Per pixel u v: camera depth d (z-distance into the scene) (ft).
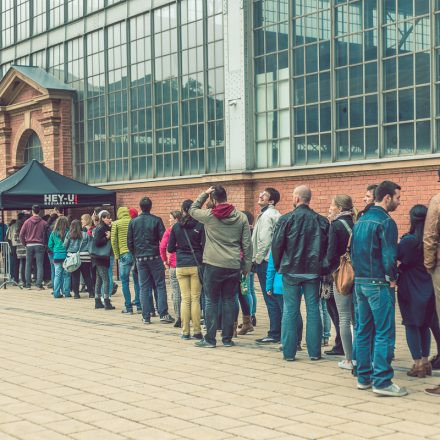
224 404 23.11
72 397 24.35
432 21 50.08
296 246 29.94
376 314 24.23
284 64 60.80
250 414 21.86
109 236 49.01
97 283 49.70
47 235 64.28
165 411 22.36
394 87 52.65
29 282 64.49
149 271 42.34
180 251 36.06
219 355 31.65
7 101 92.73
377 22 53.72
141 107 76.18
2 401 23.95
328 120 57.31
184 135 70.95
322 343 34.04
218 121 67.05
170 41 72.43
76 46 85.30
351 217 28.76
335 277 27.50
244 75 63.52
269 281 33.35
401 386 25.38
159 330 39.34
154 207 74.08
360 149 55.01
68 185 68.18
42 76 88.58
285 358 30.25
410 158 50.72
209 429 20.35
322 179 57.31
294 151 60.13
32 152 90.89
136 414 22.06
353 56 55.47
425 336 27.25
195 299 36.11
